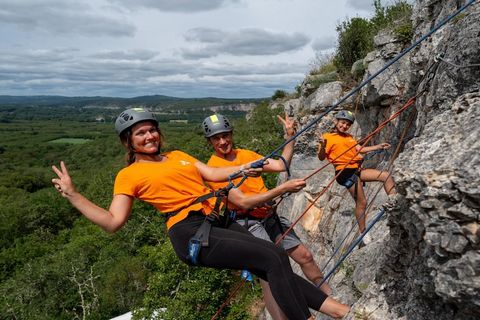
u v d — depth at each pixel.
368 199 7.17
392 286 3.10
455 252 1.99
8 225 44.19
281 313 3.71
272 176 20.56
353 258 5.79
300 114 12.20
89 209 2.90
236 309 14.77
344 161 6.26
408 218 2.70
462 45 3.48
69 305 26.61
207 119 4.72
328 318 5.33
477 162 2.09
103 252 29.33
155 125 3.38
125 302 23.69
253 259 2.95
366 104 8.28
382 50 7.74
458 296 1.97
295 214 10.64
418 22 6.08
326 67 13.20
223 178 3.47
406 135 6.23
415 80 5.77
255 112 35.50
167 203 3.20
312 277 4.65
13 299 27.64
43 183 85.31
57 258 31.73
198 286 14.97
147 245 26.92
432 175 2.20
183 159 3.42
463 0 4.31
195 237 3.01
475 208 1.96
